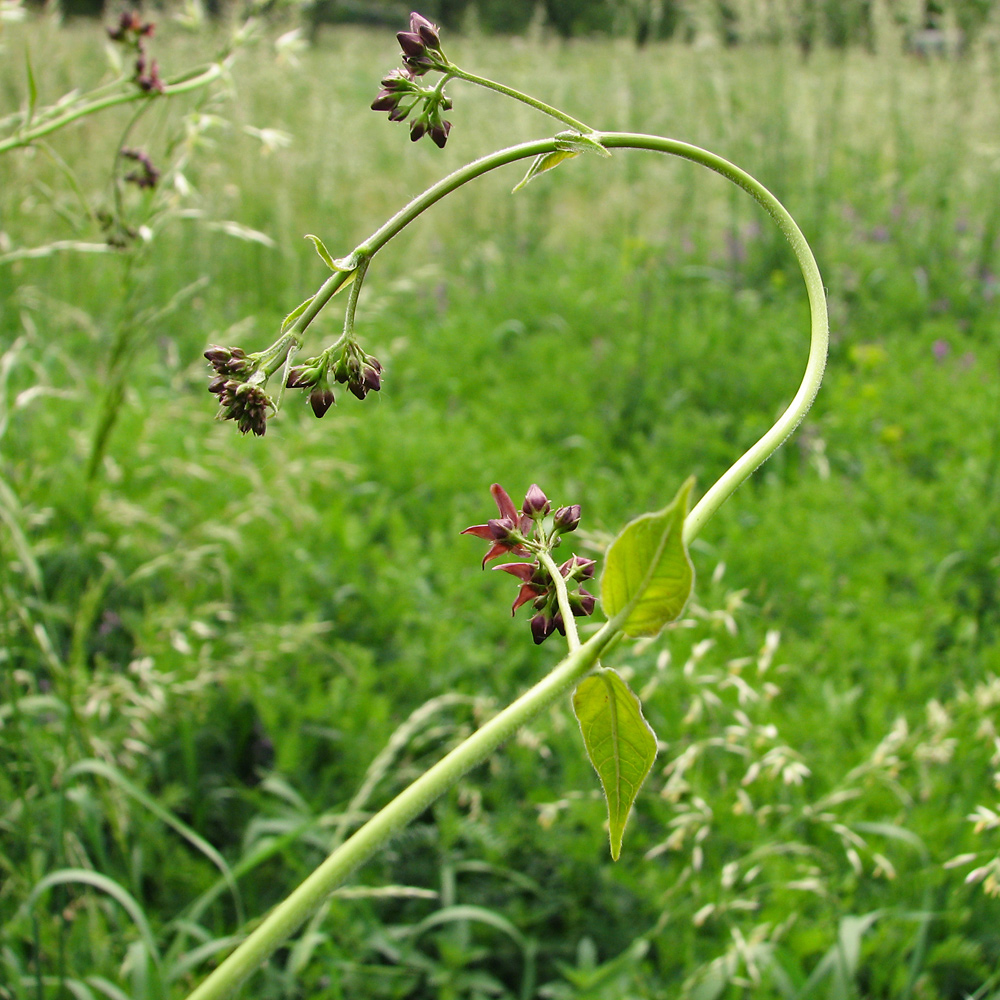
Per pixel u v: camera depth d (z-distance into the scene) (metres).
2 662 2.51
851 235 6.64
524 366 5.21
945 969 2.04
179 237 5.47
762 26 6.84
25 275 3.89
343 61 8.25
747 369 4.96
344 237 6.47
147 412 3.88
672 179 7.14
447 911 2.08
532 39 8.34
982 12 6.91
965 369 4.89
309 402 0.74
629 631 0.71
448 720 2.72
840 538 3.46
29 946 2.13
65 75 4.11
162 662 2.68
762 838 2.16
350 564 3.33
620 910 2.26
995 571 3.43
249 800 2.57
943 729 2.09
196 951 1.95
